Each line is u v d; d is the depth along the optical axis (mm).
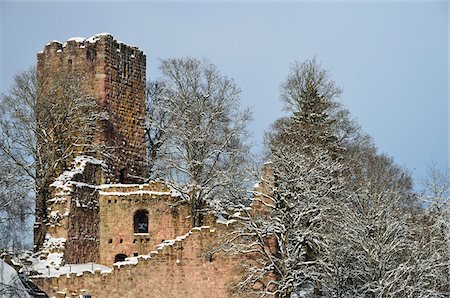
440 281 56750
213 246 56594
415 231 59469
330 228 58438
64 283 57438
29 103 68500
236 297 55844
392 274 54344
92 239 67062
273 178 59344
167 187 69000
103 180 69625
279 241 55562
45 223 65562
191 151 68250
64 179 66250
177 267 57031
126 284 57312
